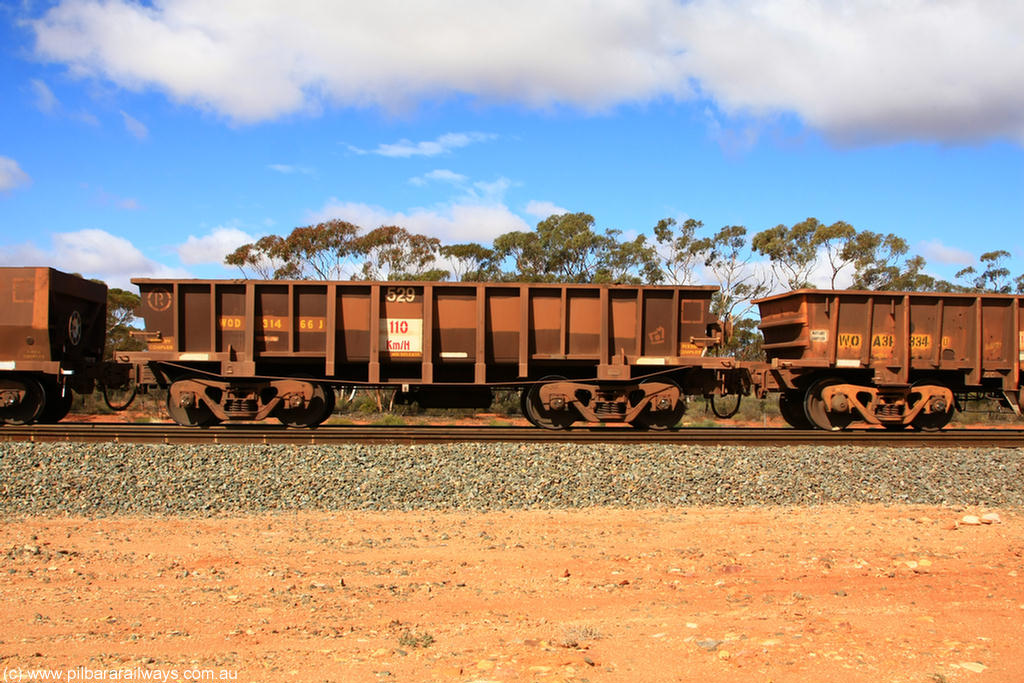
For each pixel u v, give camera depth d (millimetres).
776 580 6832
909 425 17922
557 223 40062
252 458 11914
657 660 4742
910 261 42000
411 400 16641
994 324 17109
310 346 16062
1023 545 8164
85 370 15984
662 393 16062
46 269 15375
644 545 8125
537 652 4926
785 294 17078
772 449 13508
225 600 6117
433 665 4664
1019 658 4727
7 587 6418
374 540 8203
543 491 10633
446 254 38562
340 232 36812
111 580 6676
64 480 10453
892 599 6215
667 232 41719
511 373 17062
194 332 15906
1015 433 15812
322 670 4562
